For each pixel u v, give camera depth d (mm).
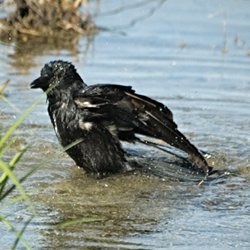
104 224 10953
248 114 15844
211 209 11625
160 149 13492
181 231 10766
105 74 17672
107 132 13055
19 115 15359
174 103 16250
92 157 13016
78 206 11617
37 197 11883
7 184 12234
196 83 17391
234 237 10594
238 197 12148
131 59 18828
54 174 12945
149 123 12914
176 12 22641
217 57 19078
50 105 13180
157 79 17531
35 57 18984
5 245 10117
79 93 13008
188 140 13492
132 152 13953
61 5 21266
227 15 22250
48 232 10578
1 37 20594
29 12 21141
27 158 13469
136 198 12055
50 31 21016
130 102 12797
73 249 10047
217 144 14406
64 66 13086
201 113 15812
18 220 10953
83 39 20562
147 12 22594
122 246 10188
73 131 12992
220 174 13156
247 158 13844
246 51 19500
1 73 17641
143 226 10922
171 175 13016
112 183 12695
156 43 20109
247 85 17344
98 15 22188
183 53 19312
